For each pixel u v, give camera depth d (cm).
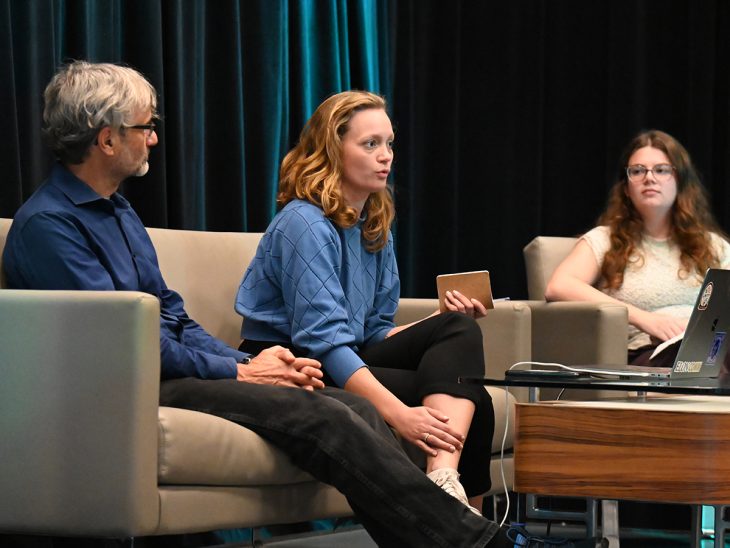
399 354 343
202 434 275
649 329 447
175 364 303
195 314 373
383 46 536
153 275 333
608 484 267
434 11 566
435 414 309
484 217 580
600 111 592
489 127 580
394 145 549
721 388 261
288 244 338
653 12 588
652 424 264
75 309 272
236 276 388
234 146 455
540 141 580
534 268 496
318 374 308
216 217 457
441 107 567
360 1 517
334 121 352
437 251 567
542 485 272
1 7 363
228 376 309
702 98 585
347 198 357
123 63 405
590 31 591
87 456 270
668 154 484
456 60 566
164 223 423
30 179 377
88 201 313
